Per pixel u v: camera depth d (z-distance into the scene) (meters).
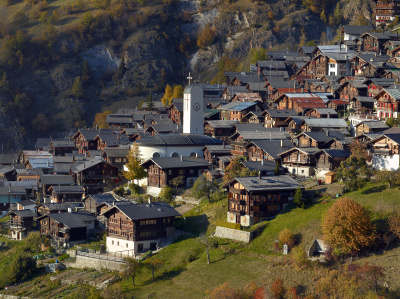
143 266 130.00
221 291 111.50
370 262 110.62
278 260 119.56
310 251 118.88
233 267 123.94
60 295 131.50
